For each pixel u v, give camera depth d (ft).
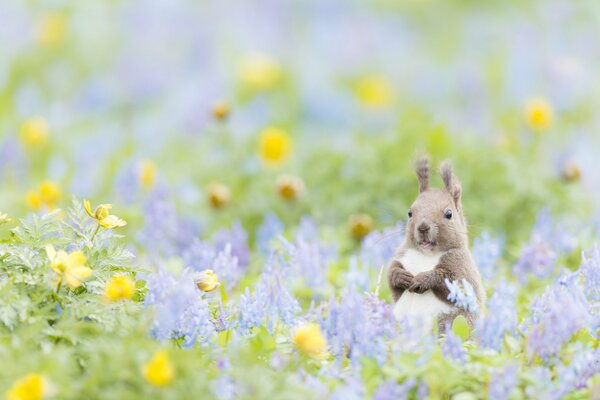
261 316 25.21
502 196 42.55
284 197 42.98
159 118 65.98
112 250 25.05
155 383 19.62
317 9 87.61
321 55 80.89
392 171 43.29
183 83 73.15
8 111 68.74
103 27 81.35
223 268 29.81
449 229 25.86
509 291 25.70
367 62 79.71
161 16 82.43
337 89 75.05
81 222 25.62
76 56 78.13
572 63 69.72
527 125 51.80
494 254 32.09
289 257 32.86
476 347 23.85
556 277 32.35
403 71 78.28
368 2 90.38
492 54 80.38
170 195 45.32
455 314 25.31
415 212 26.20
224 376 21.53
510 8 87.76
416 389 22.03
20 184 51.16
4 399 19.71
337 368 22.86
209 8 85.10
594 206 43.47
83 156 55.72
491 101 70.49
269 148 47.32
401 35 84.79
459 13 88.79
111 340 22.07
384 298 30.68
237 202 44.83
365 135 59.36
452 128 52.49
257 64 71.31
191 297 24.04
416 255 26.11
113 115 69.51
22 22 79.36
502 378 21.45
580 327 23.45
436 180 41.34
